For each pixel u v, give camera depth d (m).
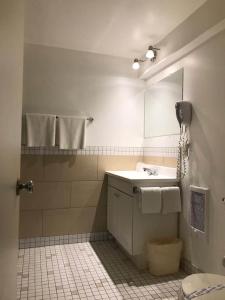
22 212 2.70
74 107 2.89
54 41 2.70
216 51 1.84
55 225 2.80
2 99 0.71
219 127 1.81
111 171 2.95
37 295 1.80
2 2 0.68
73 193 2.86
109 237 2.97
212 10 1.87
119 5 2.02
